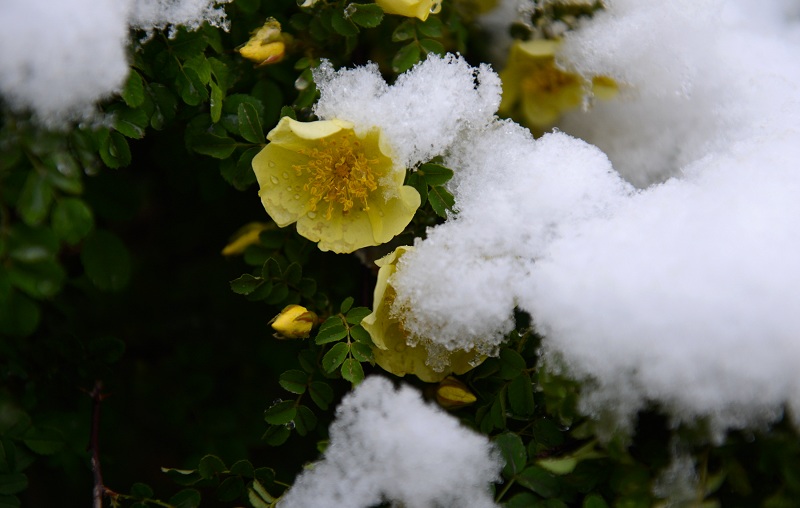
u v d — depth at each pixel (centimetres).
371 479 62
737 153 64
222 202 69
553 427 62
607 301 61
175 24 63
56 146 61
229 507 68
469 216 63
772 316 60
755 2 70
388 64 66
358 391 63
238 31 65
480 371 63
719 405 60
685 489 61
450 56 65
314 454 69
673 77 66
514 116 67
